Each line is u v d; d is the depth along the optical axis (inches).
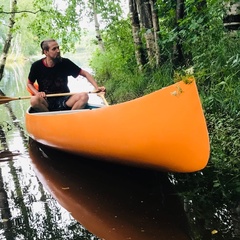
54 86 223.0
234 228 112.5
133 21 339.6
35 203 145.6
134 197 142.5
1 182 170.2
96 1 482.6
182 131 135.4
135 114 141.3
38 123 200.5
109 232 118.6
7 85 642.2
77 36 521.0
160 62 295.0
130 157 150.6
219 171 154.7
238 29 215.9
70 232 121.3
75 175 170.7
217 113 208.7
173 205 132.4
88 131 160.6
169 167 144.6
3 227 129.6
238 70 199.9
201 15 238.8
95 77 520.1
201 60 233.9
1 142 239.1
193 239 109.6
